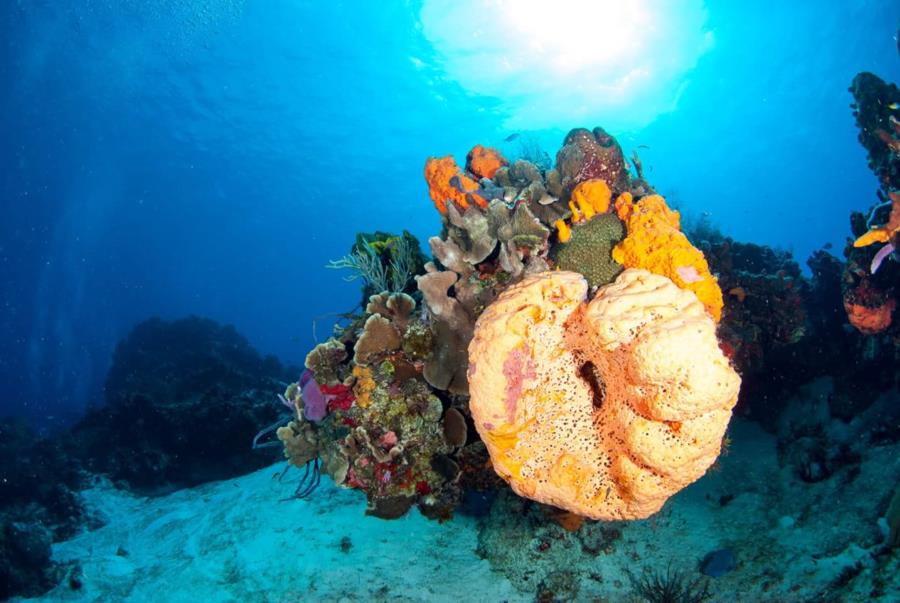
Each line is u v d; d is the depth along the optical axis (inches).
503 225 154.1
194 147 1583.4
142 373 680.4
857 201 2142.0
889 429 215.5
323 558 205.2
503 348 90.5
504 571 189.0
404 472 174.6
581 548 192.5
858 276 227.9
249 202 2033.7
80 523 370.9
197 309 2699.3
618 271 139.9
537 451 99.3
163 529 291.9
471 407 97.5
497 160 213.0
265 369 760.3
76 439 484.1
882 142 247.8
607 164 169.6
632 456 88.0
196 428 446.6
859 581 157.3
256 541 228.1
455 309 154.3
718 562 183.2
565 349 96.3
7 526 304.5
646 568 187.0
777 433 268.4
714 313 123.9
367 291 231.0
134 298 2112.5
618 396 87.7
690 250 123.0
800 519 197.5
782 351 279.3
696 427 79.3
